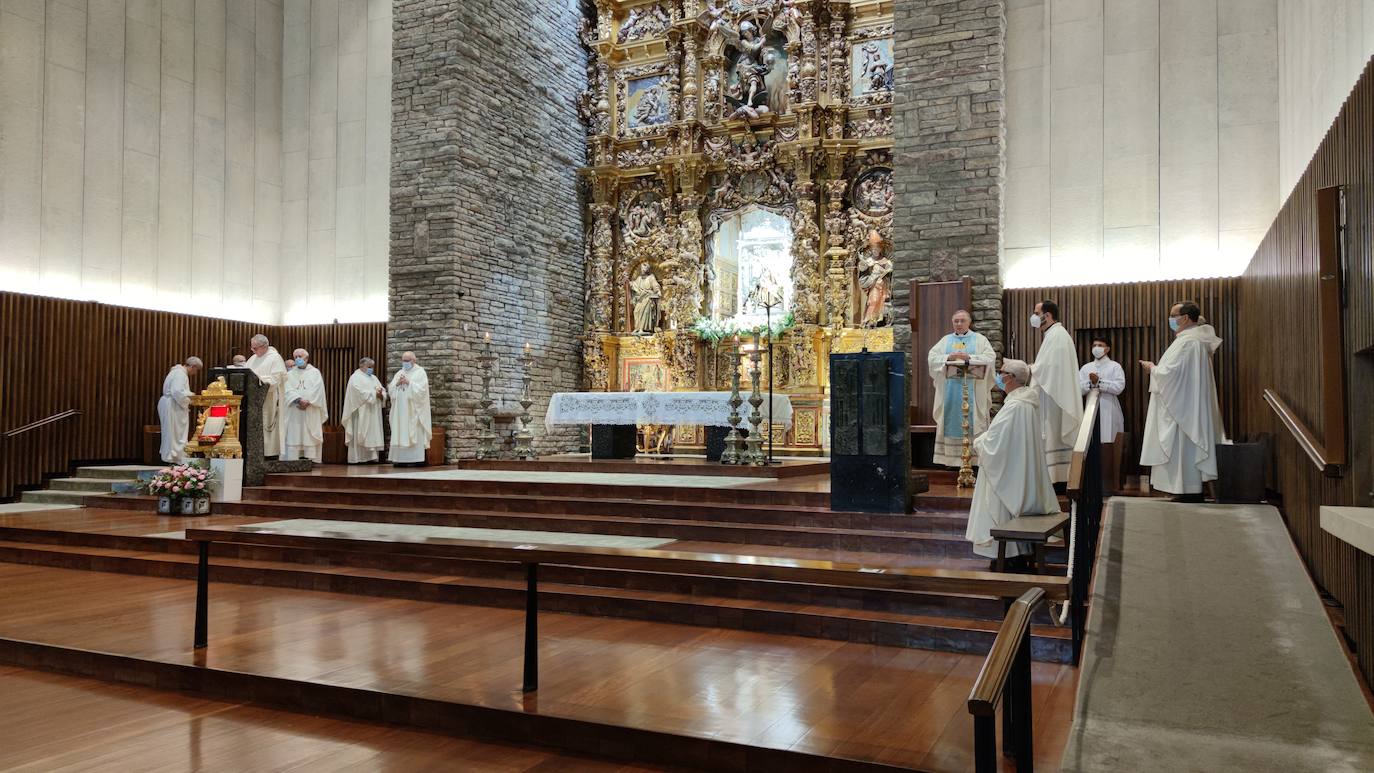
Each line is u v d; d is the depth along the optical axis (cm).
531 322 1800
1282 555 723
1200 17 1318
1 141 1449
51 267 1514
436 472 1352
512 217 1750
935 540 842
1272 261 970
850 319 1705
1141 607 639
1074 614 578
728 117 1852
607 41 1934
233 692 577
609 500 1075
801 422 1697
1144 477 1216
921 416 1340
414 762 467
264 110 1894
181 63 1730
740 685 549
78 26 1557
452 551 564
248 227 1855
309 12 1925
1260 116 1283
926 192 1383
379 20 1859
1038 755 440
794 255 1744
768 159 1786
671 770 456
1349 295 614
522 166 1781
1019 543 677
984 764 272
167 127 1702
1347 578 606
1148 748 455
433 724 519
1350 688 522
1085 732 474
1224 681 535
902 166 1398
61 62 1533
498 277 1709
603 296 1917
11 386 1423
